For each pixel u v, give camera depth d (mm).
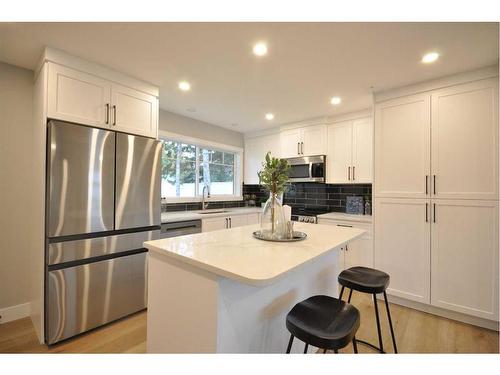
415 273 2412
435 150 2311
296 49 1867
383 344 1894
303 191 4289
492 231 2068
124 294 2225
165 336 1350
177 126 3604
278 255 1238
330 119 3639
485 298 2092
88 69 2051
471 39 1715
